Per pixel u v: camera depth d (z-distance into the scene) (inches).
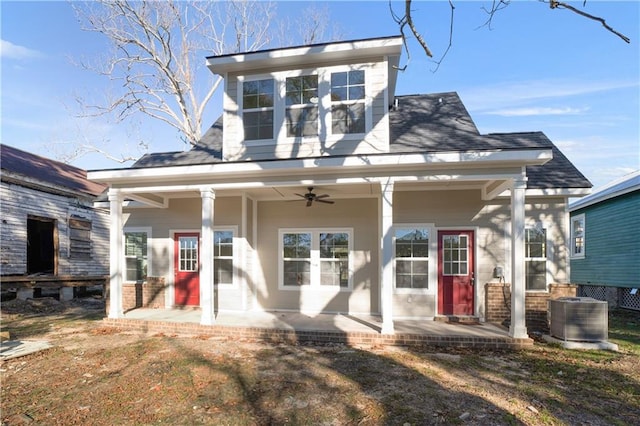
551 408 164.9
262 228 388.5
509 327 304.5
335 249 373.1
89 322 369.7
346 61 328.8
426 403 169.3
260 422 153.6
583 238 625.0
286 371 213.3
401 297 346.3
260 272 385.4
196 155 371.6
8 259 498.6
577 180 327.3
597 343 267.9
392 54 322.7
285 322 316.8
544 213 337.4
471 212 343.9
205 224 312.5
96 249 650.2
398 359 236.5
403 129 351.3
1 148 622.5
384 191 282.2
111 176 318.7
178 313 362.0
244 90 346.3
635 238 490.3
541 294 320.2
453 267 345.1
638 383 196.7
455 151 264.5
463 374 208.7
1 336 289.9
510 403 169.3
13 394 184.7
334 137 323.6
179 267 398.6
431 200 350.0
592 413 160.7
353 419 155.1
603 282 563.2
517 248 269.9
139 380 201.3
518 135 333.4
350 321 323.3
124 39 717.9
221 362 230.4
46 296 570.6
